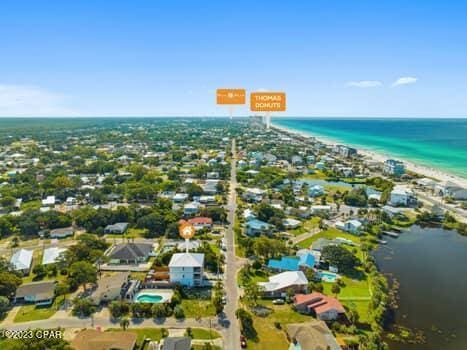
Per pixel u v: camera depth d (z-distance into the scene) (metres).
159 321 67.06
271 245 95.12
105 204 147.38
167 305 70.25
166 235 112.38
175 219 119.62
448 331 66.19
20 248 104.06
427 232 122.88
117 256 92.94
